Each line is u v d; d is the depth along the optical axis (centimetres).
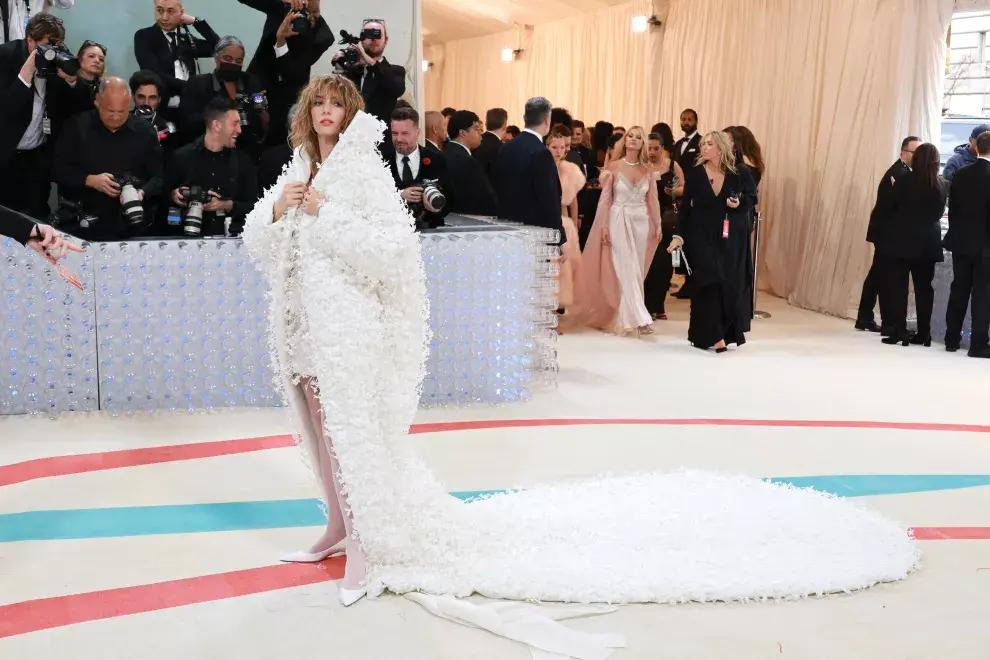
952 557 382
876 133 935
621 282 853
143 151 598
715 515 398
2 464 485
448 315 600
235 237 583
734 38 1163
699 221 784
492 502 405
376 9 791
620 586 338
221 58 635
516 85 1777
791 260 1078
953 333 802
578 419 580
